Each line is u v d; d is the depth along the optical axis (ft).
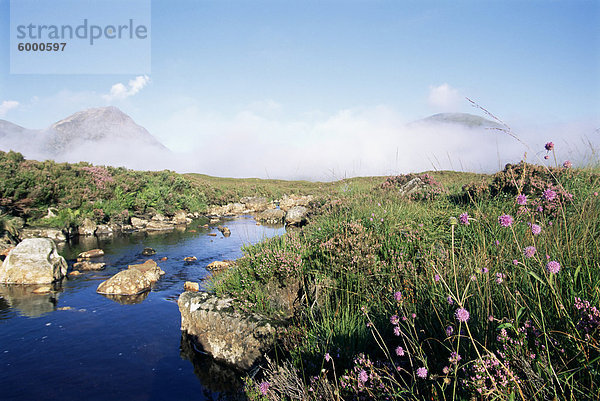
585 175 26.35
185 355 22.80
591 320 7.38
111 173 105.19
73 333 26.50
